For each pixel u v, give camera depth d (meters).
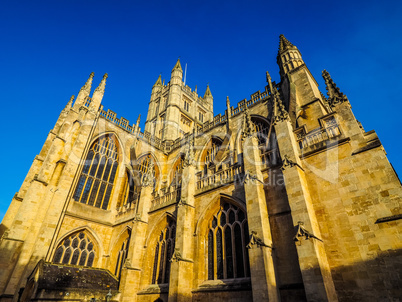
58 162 37.44
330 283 17.80
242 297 21.88
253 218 22.45
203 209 29.89
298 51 44.50
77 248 36.78
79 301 24.44
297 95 37.34
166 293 27.67
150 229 35.22
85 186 41.50
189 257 27.34
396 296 15.74
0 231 36.78
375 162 19.89
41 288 22.80
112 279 30.77
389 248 17.06
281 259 20.98
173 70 87.56
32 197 33.50
